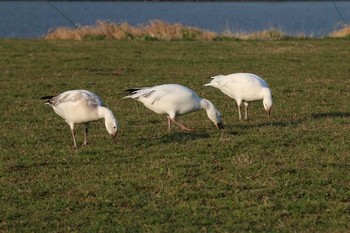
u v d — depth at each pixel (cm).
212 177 1126
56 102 1309
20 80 2333
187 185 1090
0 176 1166
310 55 2956
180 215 980
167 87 1380
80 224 961
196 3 13888
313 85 2180
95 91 2097
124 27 3850
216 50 3156
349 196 1027
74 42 3559
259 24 7000
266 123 1550
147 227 940
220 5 12688
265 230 927
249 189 1069
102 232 928
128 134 1461
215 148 1289
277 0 14762
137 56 2977
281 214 976
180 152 1275
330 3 12662
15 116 1691
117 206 1023
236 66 2658
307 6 11819
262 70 2545
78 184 1113
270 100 1572
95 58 2917
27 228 950
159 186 1091
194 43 3462
